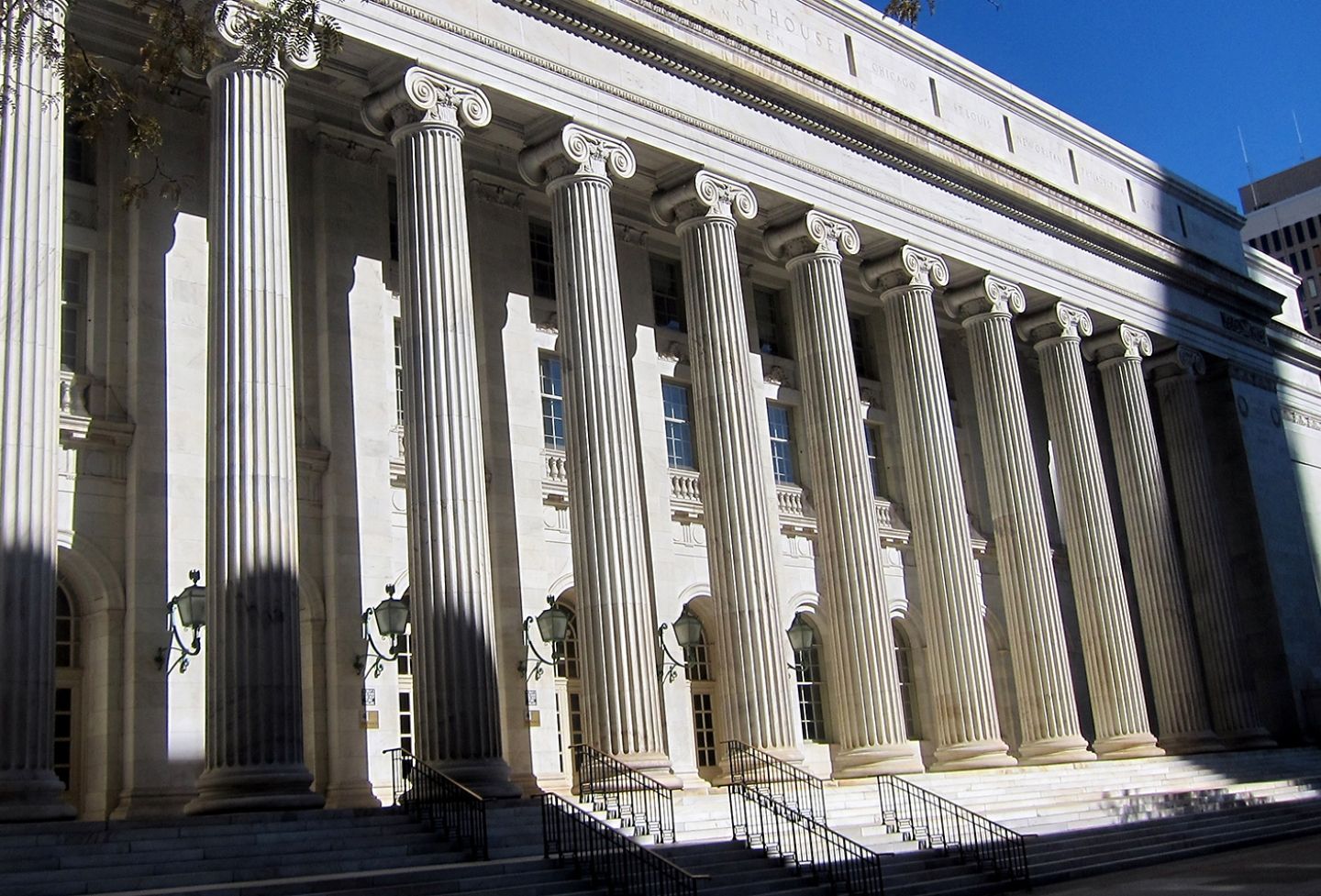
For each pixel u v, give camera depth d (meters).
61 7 20.48
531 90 26.98
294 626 21.11
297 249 27.59
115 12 24.27
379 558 26.89
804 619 35.75
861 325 40.72
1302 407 54.06
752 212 30.94
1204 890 21.22
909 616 37.94
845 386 31.97
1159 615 40.69
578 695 30.23
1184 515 44.47
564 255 27.44
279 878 17.31
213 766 20.25
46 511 18.98
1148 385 46.38
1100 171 45.00
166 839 17.81
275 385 21.88
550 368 31.61
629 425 27.00
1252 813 33.09
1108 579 38.69
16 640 18.23
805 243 32.78
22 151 19.67
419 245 24.81
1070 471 39.59
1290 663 46.38
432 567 23.44
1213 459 48.41
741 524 28.77
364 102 25.89
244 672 20.45
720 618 28.55
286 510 21.52
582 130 27.73
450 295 24.69
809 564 35.81
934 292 38.38
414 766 21.00
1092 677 38.47
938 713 33.12
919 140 35.69
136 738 22.69
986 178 37.72
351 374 27.44
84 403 23.77
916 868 23.31
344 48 24.73
